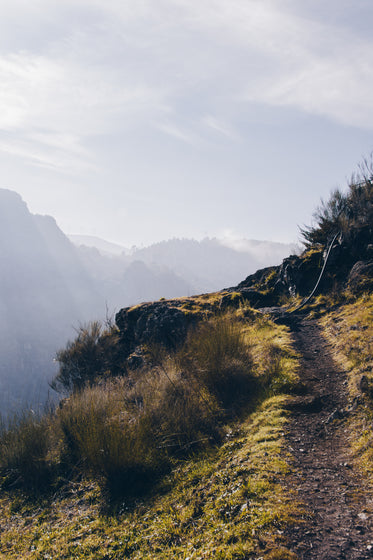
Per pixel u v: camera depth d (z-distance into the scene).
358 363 5.50
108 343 11.04
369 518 2.72
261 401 5.34
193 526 3.26
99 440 4.86
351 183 10.49
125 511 4.16
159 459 4.84
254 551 2.54
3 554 4.08
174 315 9.98
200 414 5.40
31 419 6.29
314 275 10.13
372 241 9.20
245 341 7.51
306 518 2.79
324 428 4.34
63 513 4.65
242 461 3.95
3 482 5.84
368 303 7.49
